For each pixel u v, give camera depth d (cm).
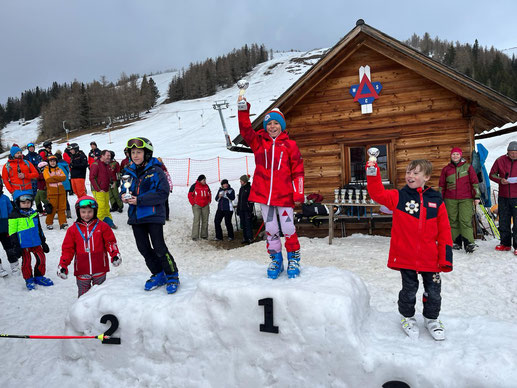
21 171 814
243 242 948
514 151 629
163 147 3756
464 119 808
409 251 301
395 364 269
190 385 324
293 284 320
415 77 831
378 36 784
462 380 255
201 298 333
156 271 403
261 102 7225
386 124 852
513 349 267
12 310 508
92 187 902
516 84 8644
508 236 654
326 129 889
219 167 2370
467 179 663
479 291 502
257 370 309
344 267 620
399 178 849
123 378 345
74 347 369
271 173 333
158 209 382
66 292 575
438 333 293
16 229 554
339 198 820
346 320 283
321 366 289
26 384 356
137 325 346
